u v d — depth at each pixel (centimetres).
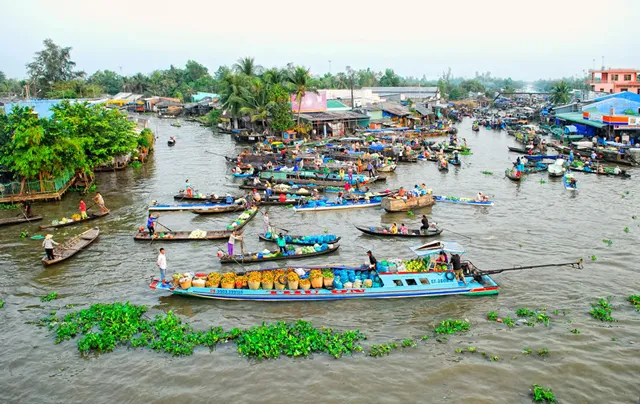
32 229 3647
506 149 7594
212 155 7231
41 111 6750
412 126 10131
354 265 2641
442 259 2488
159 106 14725
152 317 2291
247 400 1712
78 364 1941
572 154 6125
